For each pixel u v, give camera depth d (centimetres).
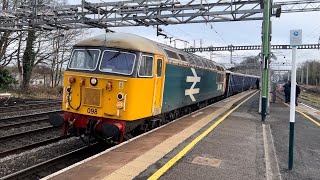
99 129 1069
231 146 1010
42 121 1702
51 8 2373
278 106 2516
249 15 2134
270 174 754
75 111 1098
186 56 1650
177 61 1443
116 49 1095
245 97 3572
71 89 1109
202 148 961
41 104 2425
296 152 1041
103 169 711
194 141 1042
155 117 1331
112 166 735
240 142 1076
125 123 1048
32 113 2014
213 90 2455
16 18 2519
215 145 1009
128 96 1045
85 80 1090
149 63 1152
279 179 732
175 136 1097
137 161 785
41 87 3838
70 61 1138
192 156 867
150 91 1166
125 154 843
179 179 686
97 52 1108
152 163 779
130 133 1212
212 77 2344
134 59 1078
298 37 807
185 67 1583
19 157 1041
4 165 953
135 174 694
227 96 3397
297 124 1611
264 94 1877
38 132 1423
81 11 2328
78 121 1104
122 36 1137
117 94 1048
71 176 658
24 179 842
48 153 1111
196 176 710
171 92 1401
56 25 2572
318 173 823
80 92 1093
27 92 3431
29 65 3734
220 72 2695
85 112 1083
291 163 841
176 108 1516
